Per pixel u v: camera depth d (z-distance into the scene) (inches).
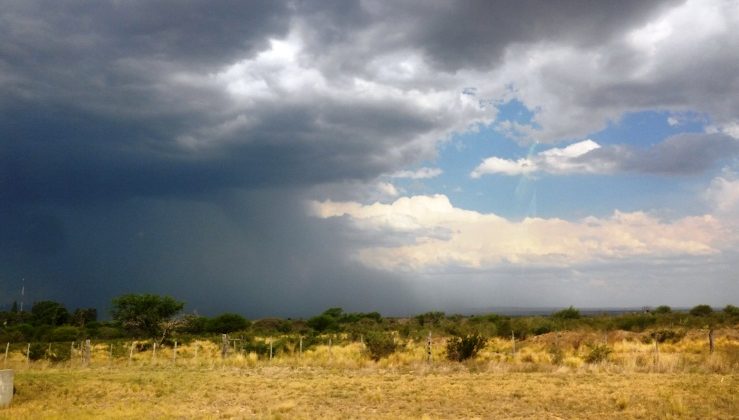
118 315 2190.0
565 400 729.0
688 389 772.0
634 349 1434.5
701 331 1875.0
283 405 713.6
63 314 4355.3
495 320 2869.1
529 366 1050.7
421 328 2630.4
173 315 2255.2
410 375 998.4
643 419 623.2
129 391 852.6
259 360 1352.1
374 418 646.5
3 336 2775.6
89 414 674.8
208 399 789.2
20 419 642.2
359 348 1660.9
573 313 2977.4
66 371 1163.9
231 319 3299.7
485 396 770.2
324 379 961.5
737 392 741.3
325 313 4266.7
